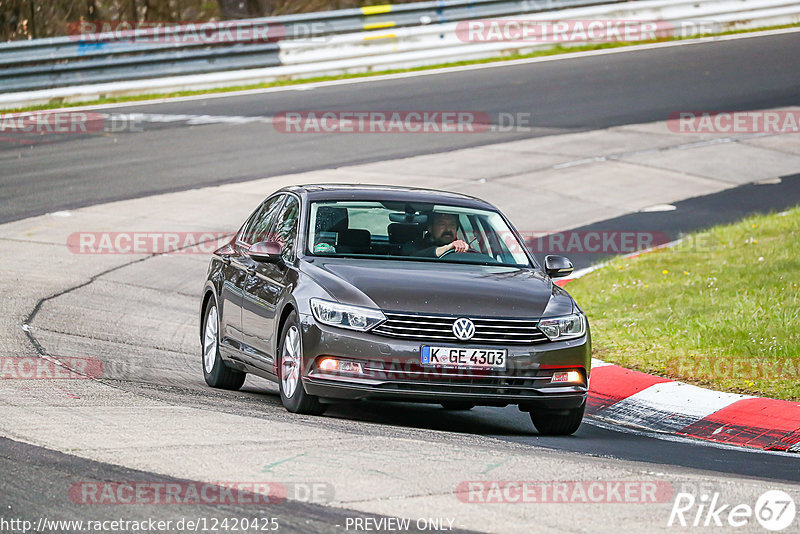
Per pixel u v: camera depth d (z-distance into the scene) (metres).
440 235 33.03
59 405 28.14
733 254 54.84
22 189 70.88
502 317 28.80
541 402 29.14
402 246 32.44
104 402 28.98
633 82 103.50
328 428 27.02
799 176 76.50
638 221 66.00
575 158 80.75
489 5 117.12
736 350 38.91
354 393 28.33
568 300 30.62
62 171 75.88
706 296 46.97
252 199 68.94
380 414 32.38
